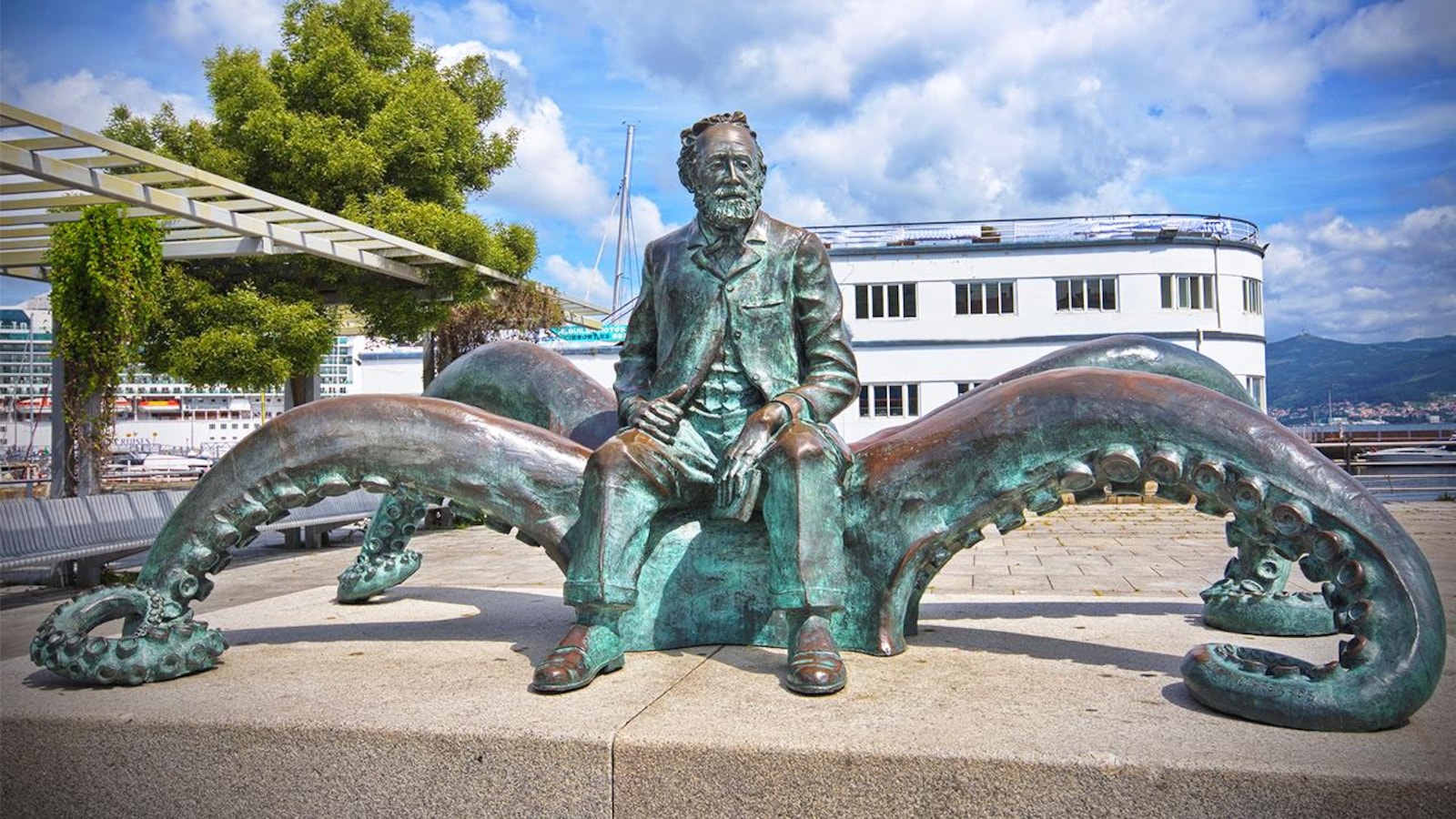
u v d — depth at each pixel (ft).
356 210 42.60
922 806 6.95
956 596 15.98
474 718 7.95
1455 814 6.35
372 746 7.80
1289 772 6.55
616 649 9.34
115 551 26.76
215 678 9.73
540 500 10.28
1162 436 9.00
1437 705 8.20
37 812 8.52
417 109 45.88
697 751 7.23
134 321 31.83
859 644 10.18
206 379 38.96
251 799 8.05
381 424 10.38
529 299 53.98
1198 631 11.78
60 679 9.81
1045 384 9.68
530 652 10.71
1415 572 7.86
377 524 14.98
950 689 8.70
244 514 10.49
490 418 10.54
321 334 40.65
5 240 34.37
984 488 9.73
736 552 10.73
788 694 8.54
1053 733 7.35
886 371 86.99
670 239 11.03
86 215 31.14
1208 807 6.63
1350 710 7.34
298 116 44.29
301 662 10.36
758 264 10.52
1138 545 34.83
